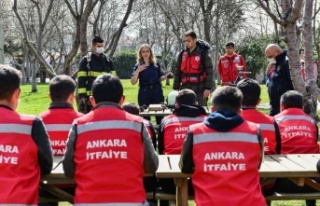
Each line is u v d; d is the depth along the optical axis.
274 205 5.90
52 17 18.05
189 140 3.53
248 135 3.48
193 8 20.41
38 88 35.19
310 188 4.41
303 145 4.69
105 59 8.06
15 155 3.23
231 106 3.60
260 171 3.78
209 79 8.62
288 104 4.91
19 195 3.16
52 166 3.54
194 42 8.67
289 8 6.83
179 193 3.93
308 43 7.43
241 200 3.29
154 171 3.61
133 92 26.28
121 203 3.27
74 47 8.72
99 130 3.37
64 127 4.20
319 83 19.70
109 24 27.84
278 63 7.91
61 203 5.86
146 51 9.16
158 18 30.05
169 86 32.34
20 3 19.48
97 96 3.50
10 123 3.29
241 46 32.06
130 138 3.37
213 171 3.39
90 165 3.31
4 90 3.37
